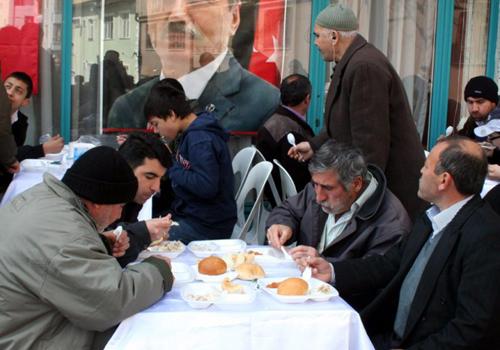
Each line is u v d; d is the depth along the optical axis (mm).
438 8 4809
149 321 1650
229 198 3090
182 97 3035
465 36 4922
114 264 1648
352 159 2295
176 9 4355
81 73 4320
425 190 2037
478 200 1992
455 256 1925
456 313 1868
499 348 1840
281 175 3549
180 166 3023
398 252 2268
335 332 1720
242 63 4496
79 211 1671
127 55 4348
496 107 3951
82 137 4047
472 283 1842
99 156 1696
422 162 3072
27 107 4316
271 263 2191
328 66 4617
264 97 4562
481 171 1977
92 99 4355
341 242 2396
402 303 2107
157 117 3008
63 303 1587
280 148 3885
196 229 3010
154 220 2166
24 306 1604
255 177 3477
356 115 2941
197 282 1934
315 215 2537
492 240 1869
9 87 3973
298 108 4035
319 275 2150
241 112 4535
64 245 1581
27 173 3359
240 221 3645
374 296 2342
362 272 2207
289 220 2590
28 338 1618
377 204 2371
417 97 4879
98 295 1587
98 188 1675
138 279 1676
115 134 4398
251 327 1682
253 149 3789
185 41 4402
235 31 4453
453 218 1973
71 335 1653
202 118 3039
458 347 1810
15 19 4180
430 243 2061
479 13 4914
